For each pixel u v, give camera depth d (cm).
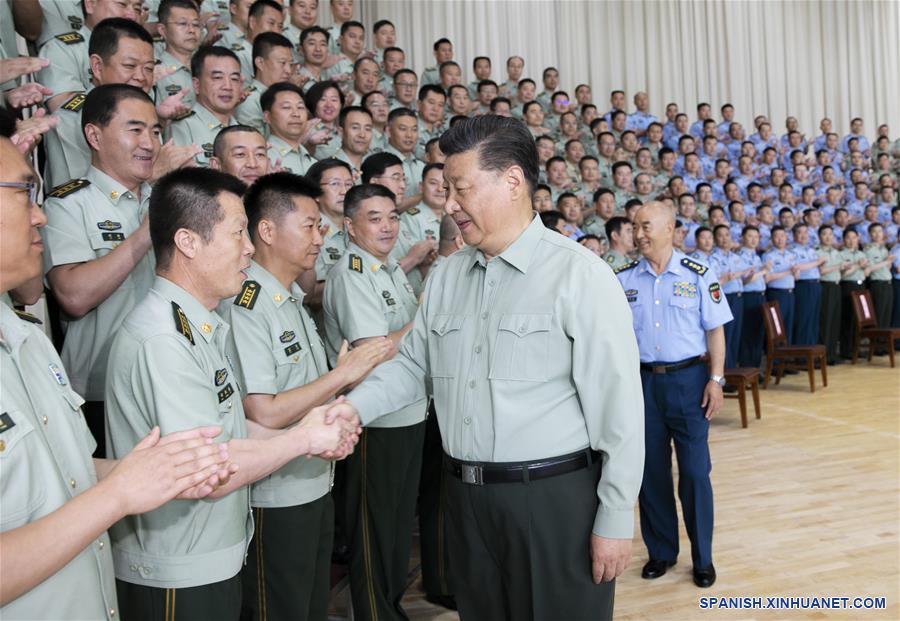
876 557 271
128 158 179
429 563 248
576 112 764
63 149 221
